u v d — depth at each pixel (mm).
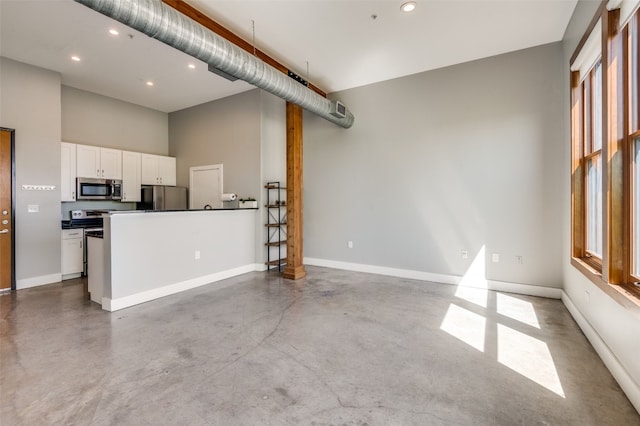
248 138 5570
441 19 3375
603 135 2287
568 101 3527
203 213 4594
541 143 3953
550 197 3916
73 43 3893
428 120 4723
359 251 5430
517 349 2562
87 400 1904
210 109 6078
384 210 5148
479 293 4129
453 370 2248
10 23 3457
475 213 4395
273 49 4039
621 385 2020
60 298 3906
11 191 4230
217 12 3248
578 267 2977
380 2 3088
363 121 5312
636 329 1865
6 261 4191
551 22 3439
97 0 2131
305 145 5977
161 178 6426
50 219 4609
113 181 5617
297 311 3453
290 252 4969
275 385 2064
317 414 1784
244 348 2582
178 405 1860
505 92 4156
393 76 4934
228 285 4547
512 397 1938
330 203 5715
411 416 1768
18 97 4293
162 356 2445
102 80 5051
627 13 2062
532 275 4039
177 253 4207
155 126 6598
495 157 4238
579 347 2590
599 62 2869
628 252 2131
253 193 5547
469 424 1703
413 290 4266
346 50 4074
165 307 3588
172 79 5039
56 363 2336
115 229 3496
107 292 3480
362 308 3551
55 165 4660
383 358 2422
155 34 2551
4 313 3381
